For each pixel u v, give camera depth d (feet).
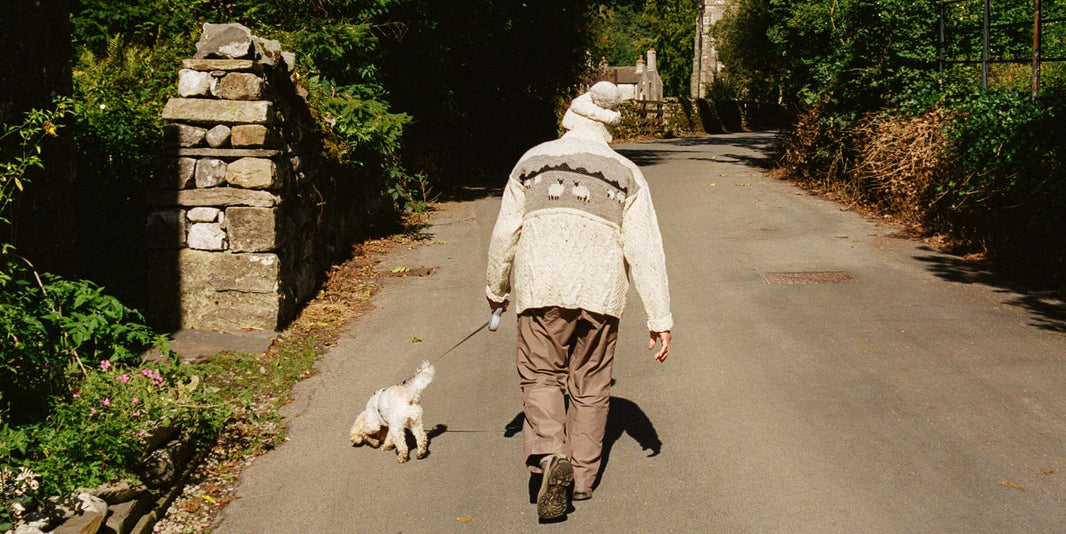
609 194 12.07
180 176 20.93
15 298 14.62
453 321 22.89
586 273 11.93
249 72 21.09
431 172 48.80
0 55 15.79
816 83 49.34
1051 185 26.37
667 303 12.21
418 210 40.50
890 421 15.46
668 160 69.36
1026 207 27.73
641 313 23.32
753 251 31.01
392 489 13.37
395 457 14.53
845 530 11.73
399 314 23.66
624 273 12.37
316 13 36.96
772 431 15.17
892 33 42.37
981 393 16.65
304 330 21.77
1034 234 27.17
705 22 166.09
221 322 21.16
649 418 15.97
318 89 29.86
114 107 23.70
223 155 20.86
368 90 35.19
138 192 22.93
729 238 33.60
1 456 11.17
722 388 17.42
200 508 12.78
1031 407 15.85
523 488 13.32
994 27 38.91
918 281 26.08
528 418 12.13
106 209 22.34
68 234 18.02
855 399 16.57
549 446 11.77
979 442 14.43
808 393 16.98
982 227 30.12
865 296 24.47
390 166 38.86
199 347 19.57
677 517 12.25
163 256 21.11
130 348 18.97
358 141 30.55
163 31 30.89
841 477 13.32
